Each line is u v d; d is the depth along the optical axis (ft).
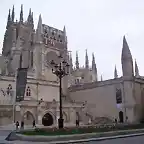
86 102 201.26
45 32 271.90
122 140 71.15
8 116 152.56
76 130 82.89
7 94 160.86
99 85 194.59
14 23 283.38
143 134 94.02
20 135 75.77
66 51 280.10
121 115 171.53
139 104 177.27
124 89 172.65
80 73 311.27
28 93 181.98
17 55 242.17
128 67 175.32
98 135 78.48
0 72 211.00
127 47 180.75
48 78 237.45
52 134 73.15
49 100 196.13
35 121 159.74
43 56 240.94
